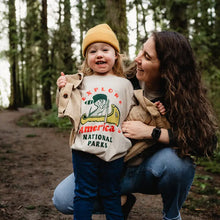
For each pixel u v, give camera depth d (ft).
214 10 22.04
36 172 13.88
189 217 9.05
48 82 52.85
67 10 44.32
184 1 19.69
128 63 7.07
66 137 26.40
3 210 8.67
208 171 14.93
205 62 20.16
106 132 5.60
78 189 5.63
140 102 5.96
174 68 5.61
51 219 8.24
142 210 9.52
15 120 43.57
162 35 5.68
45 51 52.54
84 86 6.16
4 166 14.71
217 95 16.65
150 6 22.77
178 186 5.90
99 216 8.83
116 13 24.09
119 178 5.87
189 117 5.59
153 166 5.87
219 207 10.02
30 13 65.62
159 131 5.71
